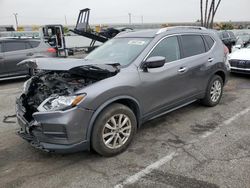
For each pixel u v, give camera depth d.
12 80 10.30
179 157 3.66
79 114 3.29
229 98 6.45
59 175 3.33
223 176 3.17
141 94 3.97
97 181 3.19
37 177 3.30
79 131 3.34
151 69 4.13
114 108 3.62
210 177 3.16
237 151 3.77
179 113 5.40
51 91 3.71
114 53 4.46
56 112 3.23
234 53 9.17
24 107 3.82
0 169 3.50
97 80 3.60
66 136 3.28
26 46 10.11
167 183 3.09
